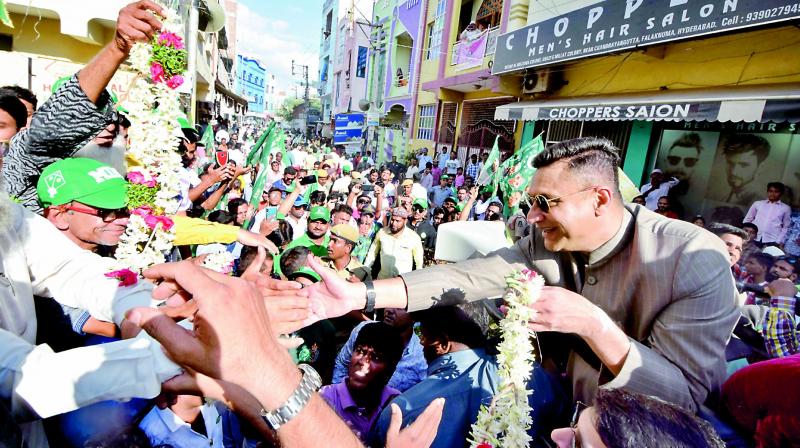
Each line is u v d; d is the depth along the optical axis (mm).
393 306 1652
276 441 973
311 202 5168
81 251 1387
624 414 959
